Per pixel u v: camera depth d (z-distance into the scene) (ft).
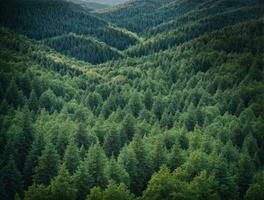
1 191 317.01
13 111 521.24
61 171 302.04
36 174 335.47
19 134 401.70
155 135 444.55
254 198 301.63
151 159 364.79
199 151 377.09
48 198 286.87
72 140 397.60
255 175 332.19
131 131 478.18
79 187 314.35
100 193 282.36
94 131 469.16
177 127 503.61
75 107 586.45
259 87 647.15
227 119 531.09
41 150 374.02
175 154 365.20
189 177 327.47
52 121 474.08
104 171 331.16
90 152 335.06
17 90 591.78
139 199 289.53
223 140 470.39
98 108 610.24
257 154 415.44
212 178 303.89
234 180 328.70
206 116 539.29
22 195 332.60
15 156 382.42
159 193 283.59
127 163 349.00
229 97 632.38
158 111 605.31
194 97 645.51
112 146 415.85
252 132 479.41
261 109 570.46
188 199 280.10
